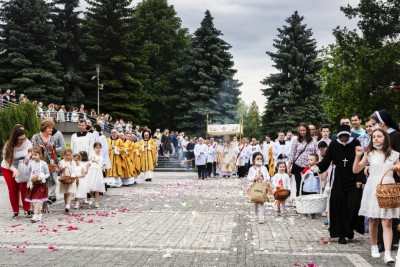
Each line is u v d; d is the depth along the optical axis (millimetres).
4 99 35094
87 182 13781
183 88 58938
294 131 52844
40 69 50406
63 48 55000
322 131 12195
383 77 39281
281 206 12508
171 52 68562
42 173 11266
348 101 42969
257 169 11352
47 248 8172
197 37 59469
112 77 56375
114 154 21156
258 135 86250
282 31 56875
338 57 49781
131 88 56938
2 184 22594
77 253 7797
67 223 10961
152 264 7066
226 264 7117
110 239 9031
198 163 27547
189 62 59781
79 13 57688
